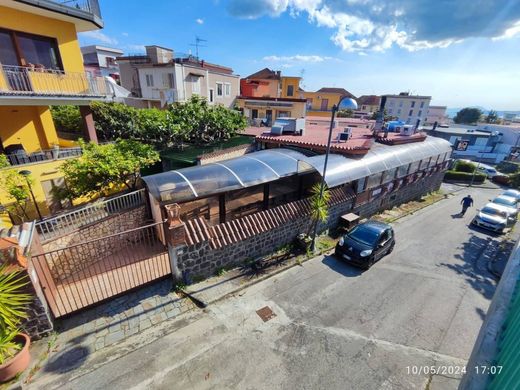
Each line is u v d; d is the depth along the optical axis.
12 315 6.07
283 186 12.91
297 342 7.60
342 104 9.88
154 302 8.62
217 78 34.06
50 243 9.61
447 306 9.59
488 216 17.22
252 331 7.87
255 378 6.52
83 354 6.79
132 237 11.66
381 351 7.50
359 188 15.02
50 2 12.69
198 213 10.55
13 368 5.99
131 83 33.75
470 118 82.44
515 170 39.41
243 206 11.78
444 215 19.27
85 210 11.23
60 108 20.06
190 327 7.86
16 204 11.73
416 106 72.19
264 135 19.34
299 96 51.06
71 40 14.93
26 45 13.34
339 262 11.77
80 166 12.05
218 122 20.36
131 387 6.14
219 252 9.94
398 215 18.28
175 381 6.34
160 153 17.52
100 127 18.45
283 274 10.65
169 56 33.25
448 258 13.16
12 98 12.03
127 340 7.28
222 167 11.08
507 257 13.60
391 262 12.34
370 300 9.55
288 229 12.12
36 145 16.05
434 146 21.48
